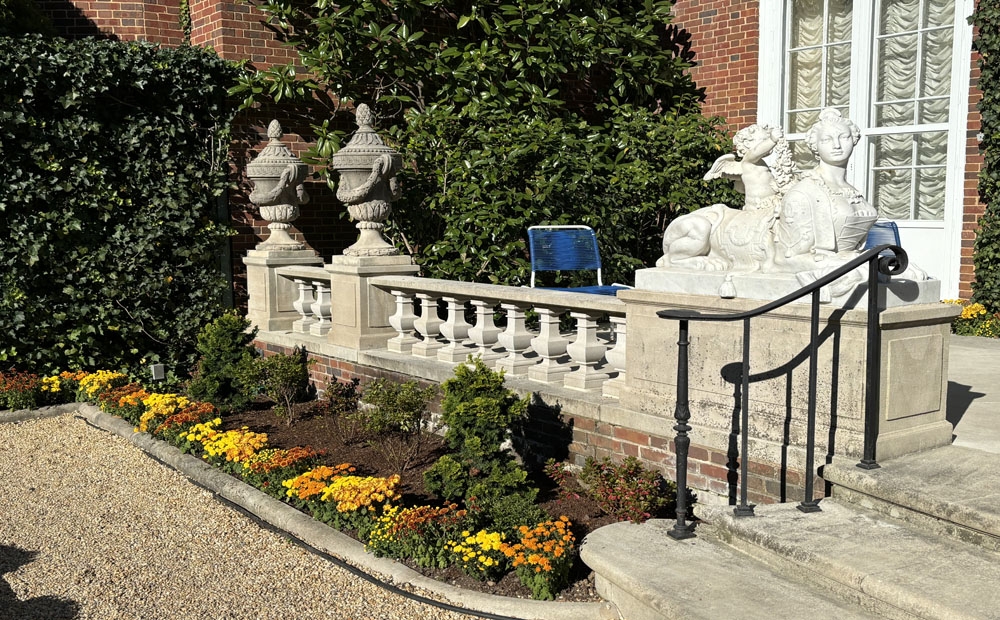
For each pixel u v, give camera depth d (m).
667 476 4.86
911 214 9.42
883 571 3.22
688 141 9.69
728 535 3.86
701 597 3.31
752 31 10.41
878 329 3.90
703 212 4.95
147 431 6.89
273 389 7.22
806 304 4.15
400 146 9.04
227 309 9.02
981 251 8.77
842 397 4.06
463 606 3.95
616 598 3.72
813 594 3.34
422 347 6.98
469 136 9.05
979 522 3.37
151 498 5.67
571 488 5.16
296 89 9.05
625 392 5.15
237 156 9.02
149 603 4.15
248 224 9.14
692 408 4.78
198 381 7.50
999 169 8.59
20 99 7.79
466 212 8.65
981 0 8.53
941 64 9.04
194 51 8.55
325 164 9.28
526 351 6.29
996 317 8.62
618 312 5.35
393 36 9.52
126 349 8.70
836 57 9.86
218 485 5.66
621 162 9.88
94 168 8.19
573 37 10.16
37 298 8.12
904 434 4.11
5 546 4.89
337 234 9.70
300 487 5.15
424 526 4.43
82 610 4.09
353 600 4.11
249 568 4.54
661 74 10.98
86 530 5.12
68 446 6.90
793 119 10.36
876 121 9.60
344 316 7.45
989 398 5.44
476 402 4.92
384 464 5.88
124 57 8.18
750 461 4.43
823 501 4.03
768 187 4.72
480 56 9.62
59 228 8.13
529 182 8.93
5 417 7.62
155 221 8.55
